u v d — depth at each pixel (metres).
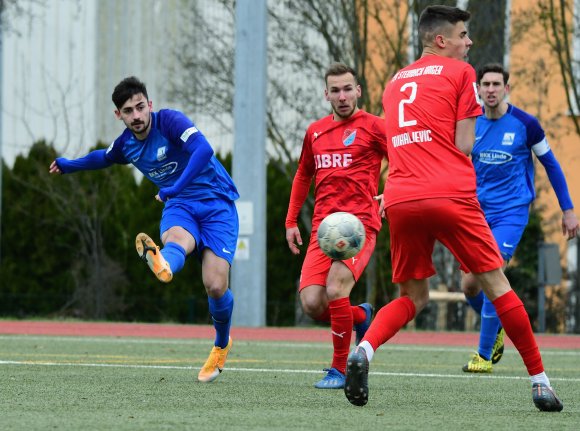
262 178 49.72
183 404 16.95
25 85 70.06
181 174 21.33
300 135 59.75
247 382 21.52
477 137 27.16
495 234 26.81
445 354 32.16
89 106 70.12
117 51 69.62
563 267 57.50
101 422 14.40
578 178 63.09
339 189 21.12
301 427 14.18
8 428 13.71
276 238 59.47
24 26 70.00
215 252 21.25
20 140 70.25
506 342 40.03
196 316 59.38
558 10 56.66
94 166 22.16
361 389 16.14
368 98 57.03
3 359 27.02
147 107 20.95
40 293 61.34
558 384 22.06
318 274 21.08
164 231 21.06
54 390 18.98
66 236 61.38
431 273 17.23
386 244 58.22
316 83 59.28
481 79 26.92
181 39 66.19
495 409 16.97
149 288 60.00
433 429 14.16
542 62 58.66
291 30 58.38
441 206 16.42
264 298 50.09
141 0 68.56
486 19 57.81
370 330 16.67
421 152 16.77
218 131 65.88
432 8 17.62
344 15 56.81
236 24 49.81
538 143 26.25
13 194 61.75
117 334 41.75
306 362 27.98
